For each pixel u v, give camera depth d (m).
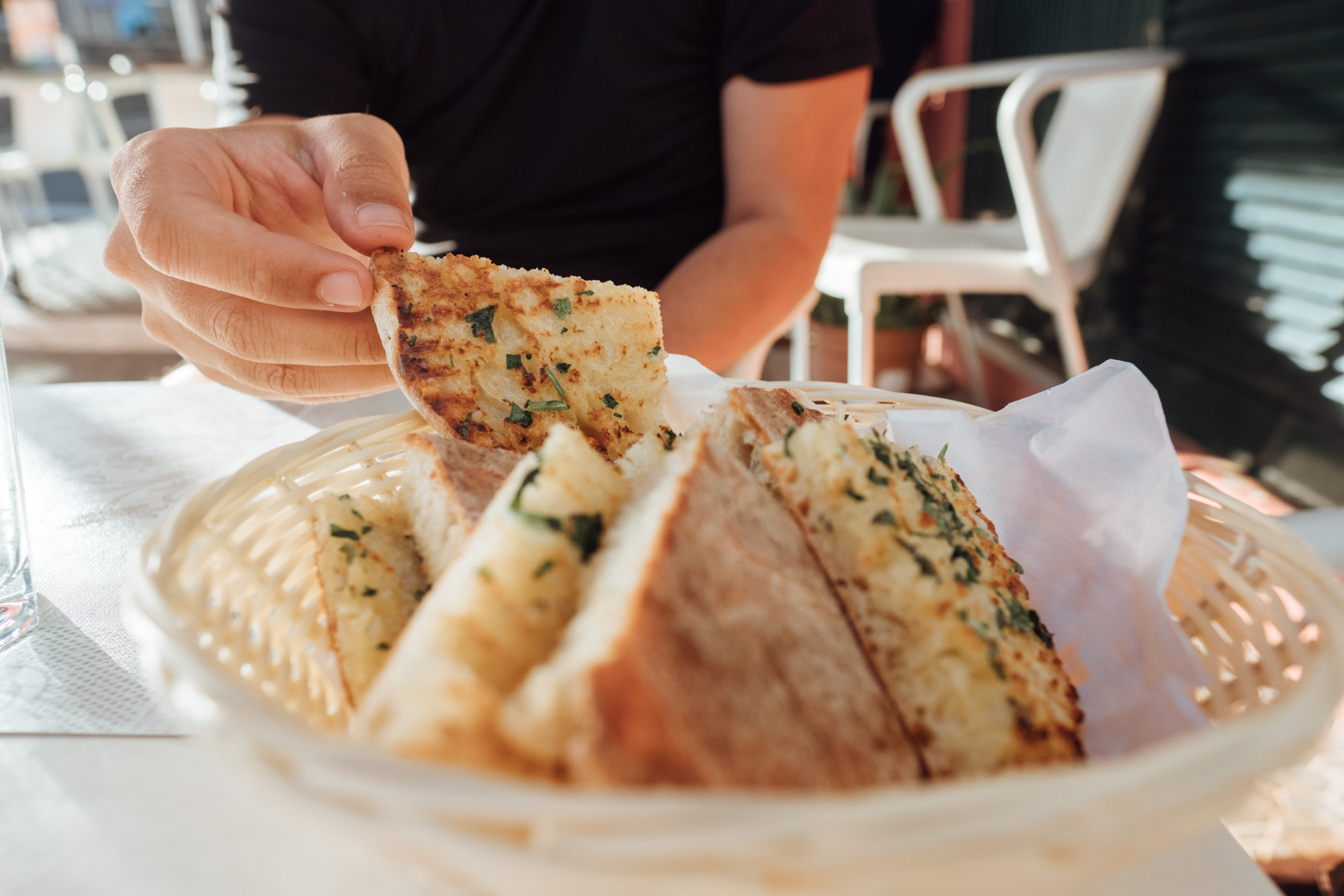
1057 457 0.34
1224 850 0.22
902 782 0.23
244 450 0.43
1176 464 0.32
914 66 1.59
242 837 0.22
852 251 0.89
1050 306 0.81
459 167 0.60
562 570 0.20
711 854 0.13
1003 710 0.24
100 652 0.28
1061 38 1.22
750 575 0.22
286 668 0.26
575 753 0.16
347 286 0.31
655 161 0.61
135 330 1.45
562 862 0.14
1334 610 0.22
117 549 0.34
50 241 2.10
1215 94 0.94
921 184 1.05
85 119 1.83
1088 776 0.15
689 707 0.18
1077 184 0.92
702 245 0.59
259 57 0.57
